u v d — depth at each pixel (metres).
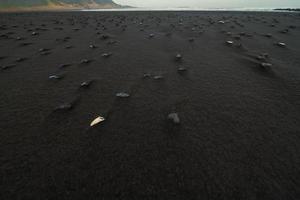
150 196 2.80
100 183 2.99
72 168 3.24
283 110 4.73
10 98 5.39
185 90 5.72
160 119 4.49
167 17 23.94
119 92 5.64
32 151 3.60
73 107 4.94
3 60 8.34
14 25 17.97
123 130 4.13
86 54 8.99
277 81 6.12
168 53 9.04
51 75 6.80
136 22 19.20
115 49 9.68
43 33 13.82
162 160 3.40
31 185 2.96
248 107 4.88
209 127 4.21
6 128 4.21
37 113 4.72
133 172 3.18
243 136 3.93
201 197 2.79
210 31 13.55
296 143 3.73
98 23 18.67
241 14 27.34
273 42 10.40
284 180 3.03
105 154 3.53
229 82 6.15
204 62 7.88
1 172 3.18
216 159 3.41
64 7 124.88
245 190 2.88
